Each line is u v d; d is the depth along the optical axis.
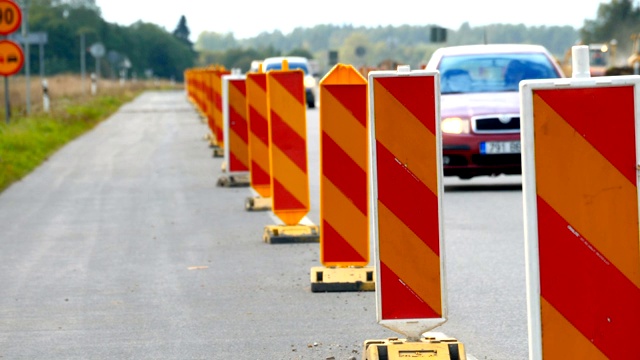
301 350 17.55
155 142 71.62
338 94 21.78
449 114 40.25
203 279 24.14
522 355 16.98
